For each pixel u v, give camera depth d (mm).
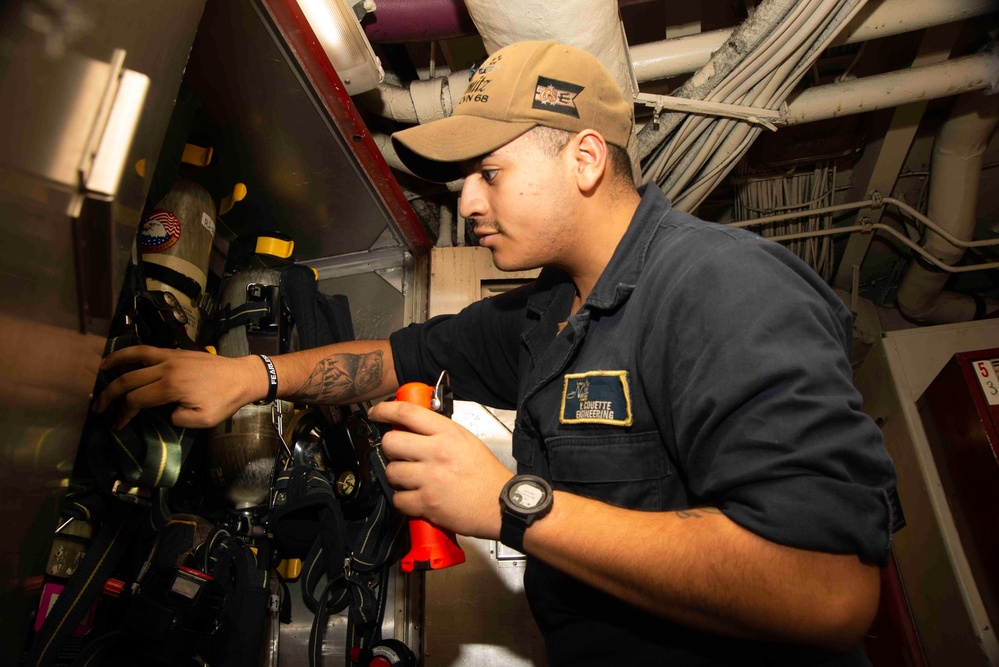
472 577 1791
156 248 1420
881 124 2455
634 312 950
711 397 741
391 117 2041
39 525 637
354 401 1407
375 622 1496
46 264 607
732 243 870
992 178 2695
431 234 2705
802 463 679
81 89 619
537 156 1004
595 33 1528
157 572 1189
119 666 1133
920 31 2168
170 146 1336
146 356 1078
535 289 1275
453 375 1439
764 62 1846
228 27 1283
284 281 1680
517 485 782
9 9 515
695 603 696
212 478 1466
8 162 523
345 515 1565
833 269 3213
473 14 1536
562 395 1020
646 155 2080
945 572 2051
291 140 1587
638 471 903
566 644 958
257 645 1306
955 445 2053
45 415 633
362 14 1608
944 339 2418
